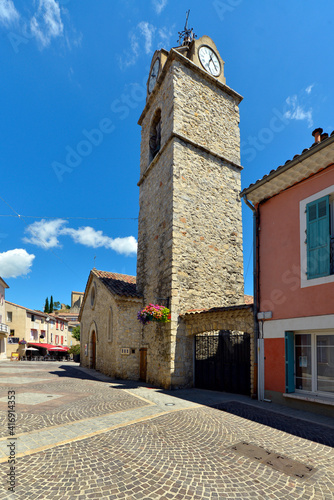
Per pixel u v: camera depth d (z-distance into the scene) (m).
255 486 3.61
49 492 3.39
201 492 3.45
